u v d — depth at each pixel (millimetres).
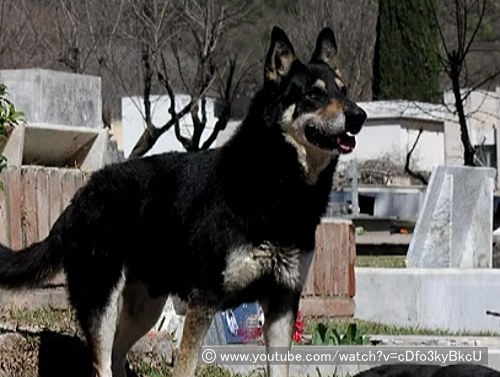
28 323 10383
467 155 27812
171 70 34594
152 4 27219
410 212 37781
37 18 28281
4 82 15047
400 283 16172
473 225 17859
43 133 13164
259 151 8375
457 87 27891
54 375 9805
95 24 28141
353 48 40156
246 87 37250
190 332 8398
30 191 11969
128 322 9336
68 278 9164
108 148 16047
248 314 11164
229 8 29078
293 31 36906
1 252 9531
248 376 10344
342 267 15609
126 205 8898
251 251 8305
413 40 45906
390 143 43344
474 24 39781
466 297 15922
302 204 8445
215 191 8414
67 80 15547
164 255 8766
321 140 8516
